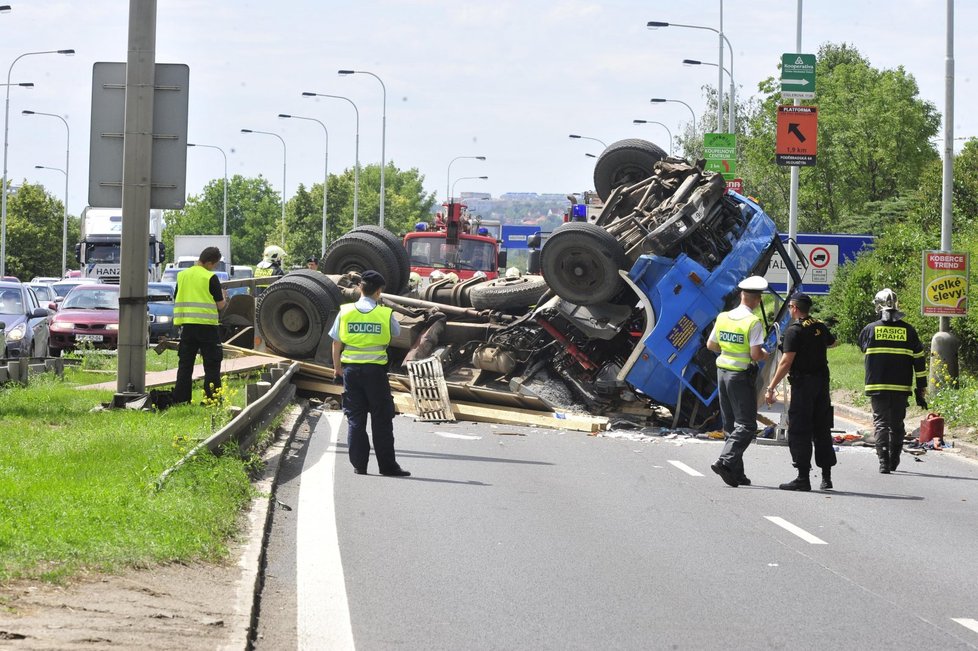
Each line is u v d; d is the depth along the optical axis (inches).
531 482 482.0
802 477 493.0
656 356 680.4
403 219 5187.0
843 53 3100.4
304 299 772.6
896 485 517.7
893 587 320.5
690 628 275.0
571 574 325.7
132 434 494.0
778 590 313.9
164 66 625.3
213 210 5108.3
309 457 527.5
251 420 503.2
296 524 382.9
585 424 681.0
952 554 365.4
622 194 746.2
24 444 465.4
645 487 481.7
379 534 370.6
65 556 282.4
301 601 291.1
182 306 618.8
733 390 501.0
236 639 240.5
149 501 351.9
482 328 757.3
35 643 216.1
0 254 2918.3
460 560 338.6
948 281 816.9
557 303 708.7
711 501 454.0
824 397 497.7
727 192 750.5
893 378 561.9
